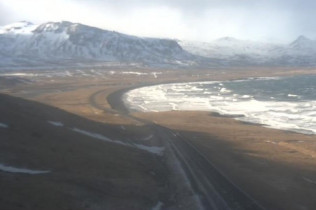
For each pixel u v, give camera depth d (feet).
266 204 118.21
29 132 145.38
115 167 140.15
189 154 197.47
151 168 156.66
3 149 116.78
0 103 174.40
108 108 452.76
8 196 82.58
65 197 93.61
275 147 243.40
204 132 298.56
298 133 309.42
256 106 474.08
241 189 131.75
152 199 112.98
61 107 443.32
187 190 126.93
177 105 497.87
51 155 128.26
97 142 178.60
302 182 155.63
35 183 96.73
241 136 285.23
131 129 272.72
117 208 98.68
